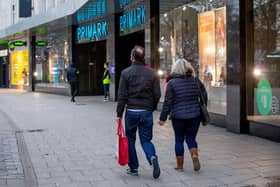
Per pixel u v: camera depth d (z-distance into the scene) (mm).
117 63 26391
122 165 8930
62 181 8375
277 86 12234
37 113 20438
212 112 15578
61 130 14852
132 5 22156
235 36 13523
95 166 9539
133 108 8453
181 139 9000
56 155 10750
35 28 34031
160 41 20406
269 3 12812
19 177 8734
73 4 24625
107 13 25531
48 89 37500
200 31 16875
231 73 13734
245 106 13352
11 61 47594
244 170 8961
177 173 8797
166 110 8820
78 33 32062
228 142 12047
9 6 49188
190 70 8930
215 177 8477
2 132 14594
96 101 27203
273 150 10930
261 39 13078
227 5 13953
